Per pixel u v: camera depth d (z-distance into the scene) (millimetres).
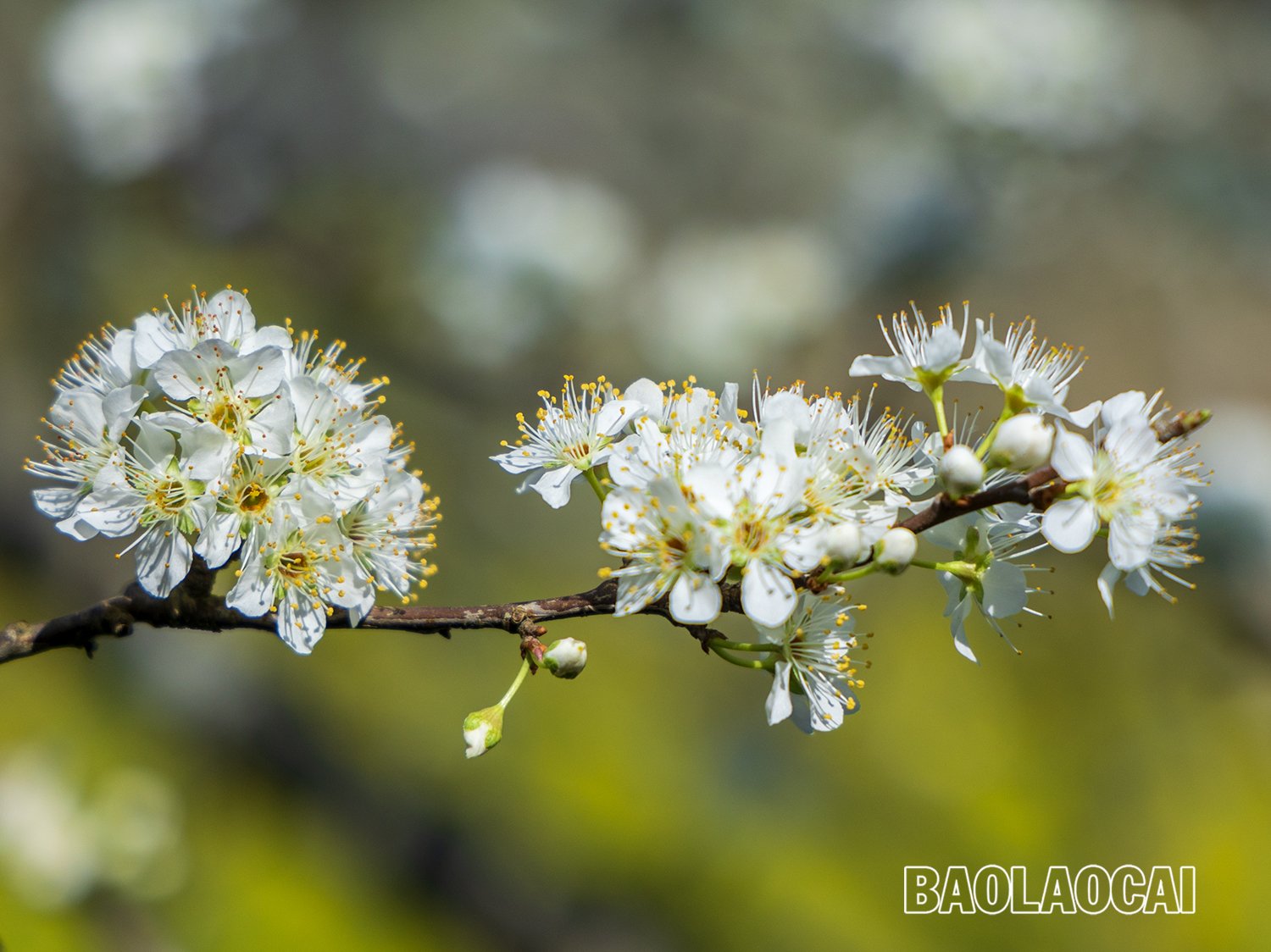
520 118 9867
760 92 10297
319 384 2840
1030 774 9367
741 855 8828
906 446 2891
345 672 9297
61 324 8320
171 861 7105
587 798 9219
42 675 9180
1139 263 9781
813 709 2777
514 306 8617
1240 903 8469
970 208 8805
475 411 8914
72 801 7051
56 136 8359
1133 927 8734
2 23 8641
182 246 8727
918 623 10742
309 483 2795
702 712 10062
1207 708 8203
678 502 2600
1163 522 2693
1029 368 2986
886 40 9094
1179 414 2736
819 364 8984
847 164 10055
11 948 7023
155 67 8117
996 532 2855
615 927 7934
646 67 10266
